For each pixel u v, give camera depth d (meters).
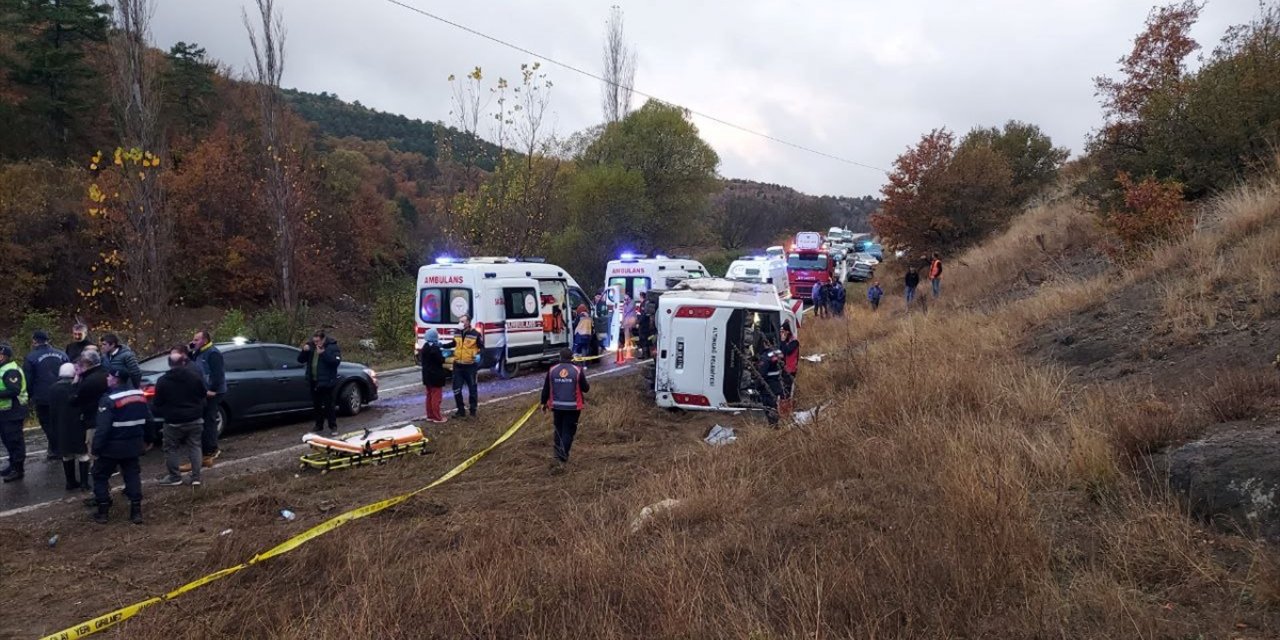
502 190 27.97
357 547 6.16
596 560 5.25
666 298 12.47
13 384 8.69
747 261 25.33
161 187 20.23
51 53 35.22
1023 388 8.27
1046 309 12.55
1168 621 3.83
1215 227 12.04
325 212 34.06
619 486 8.05
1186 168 14.54
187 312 28.89
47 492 8.32
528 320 17.16
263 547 6.34
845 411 8.84
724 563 5.22
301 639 4.48
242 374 11.37
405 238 42.50
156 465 9.57
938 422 7.35
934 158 29.61
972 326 13.12
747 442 8.59
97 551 6.63
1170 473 5.13
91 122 37.44
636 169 39.16
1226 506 4.67
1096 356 9.52
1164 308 9.84
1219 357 7.82
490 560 5.55
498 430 11.31
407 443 9.89
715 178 44.22
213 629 4.87
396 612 4.73
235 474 9.12
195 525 7.31
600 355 19.48
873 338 16.83
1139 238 13.45
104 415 7.22
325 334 11.41
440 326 16.12
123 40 19.20
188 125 40.44
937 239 29.89
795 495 6.66
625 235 37.47
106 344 9.65
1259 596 3.86
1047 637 3.79
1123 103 16.77
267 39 23.55
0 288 24.95
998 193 29.17
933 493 5.89
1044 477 5.88
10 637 5.07
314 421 12.41
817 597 4.21
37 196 26.28
